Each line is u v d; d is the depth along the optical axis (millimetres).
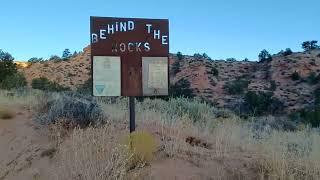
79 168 7391
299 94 79312
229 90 80938
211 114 18578
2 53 41875
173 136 10297
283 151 8758
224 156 8891
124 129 10883
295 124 23156
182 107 18250
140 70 9148
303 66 93125
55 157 9602
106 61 8992
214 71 93125
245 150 9586
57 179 7723
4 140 12336
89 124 11039
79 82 91438
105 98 20625
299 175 7723
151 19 9250
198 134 11195
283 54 102062
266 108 47969
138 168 8102
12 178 9617
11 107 16641
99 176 7055
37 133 12328
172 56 104312
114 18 9062
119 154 7875
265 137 12188
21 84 38719
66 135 11078
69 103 12875
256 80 92188
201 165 8352
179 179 7672
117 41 9070
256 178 7652
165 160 8578
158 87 9219
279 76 91688
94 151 8133
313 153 8961
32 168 9820
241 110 39344
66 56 111562
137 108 16328
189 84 84688
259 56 106062
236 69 100188
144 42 9195
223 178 7668
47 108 15367
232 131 11812
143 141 8461
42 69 99750
